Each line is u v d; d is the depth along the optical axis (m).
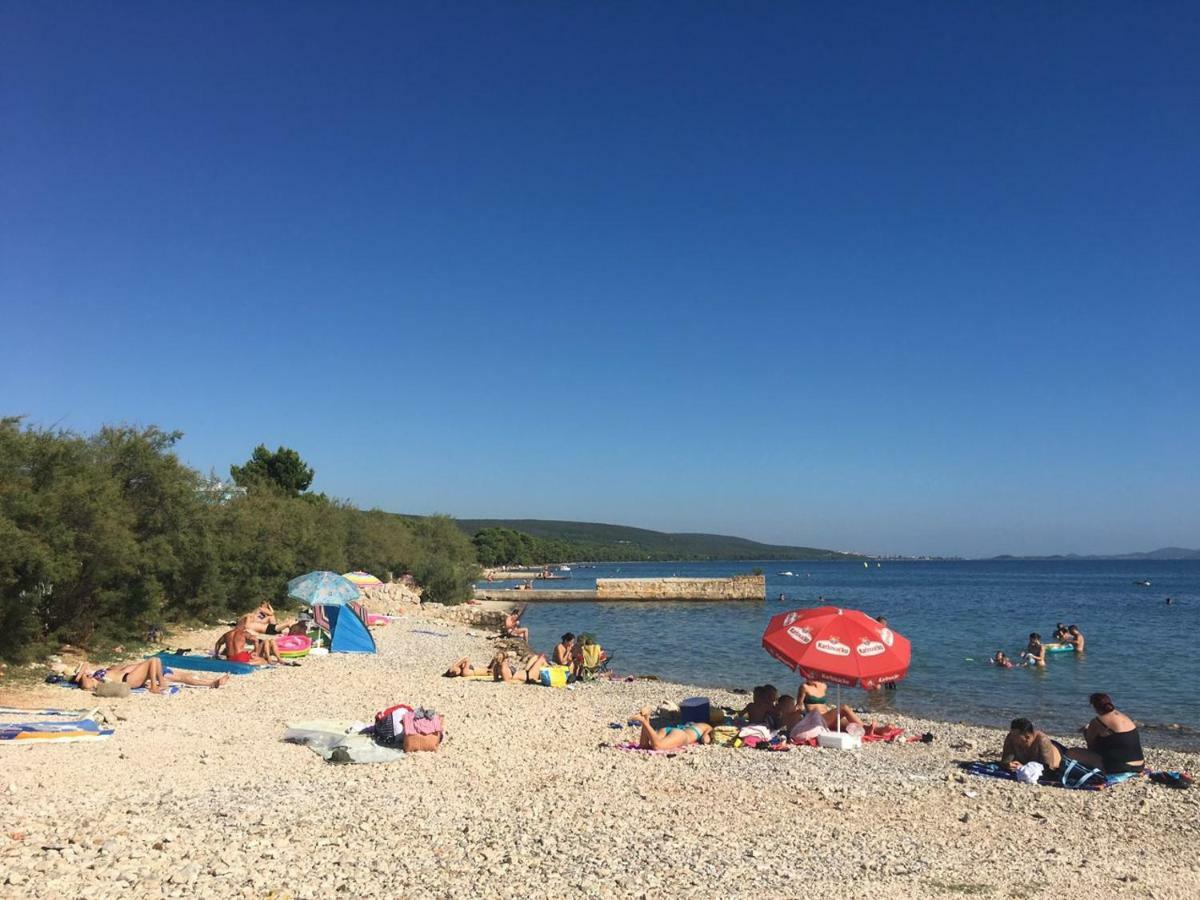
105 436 23.33
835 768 12.99
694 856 8.41
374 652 27.22
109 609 21.92
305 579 24.66
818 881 7.87
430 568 56.19
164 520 23.84
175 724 13.76
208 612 28.48
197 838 8.12
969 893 7.80
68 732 12.16
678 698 20.14
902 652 14.34
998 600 71.06
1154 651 32.28
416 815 9.45
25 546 16.28
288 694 17.55
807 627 14.63
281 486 62.16
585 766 12.46
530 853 8.28
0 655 16.73
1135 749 12.83
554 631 41.78
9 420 17.64
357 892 7.08
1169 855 9.38
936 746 14.98
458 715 16.42
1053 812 10.95
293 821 8.91
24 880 6.72
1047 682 24.78
